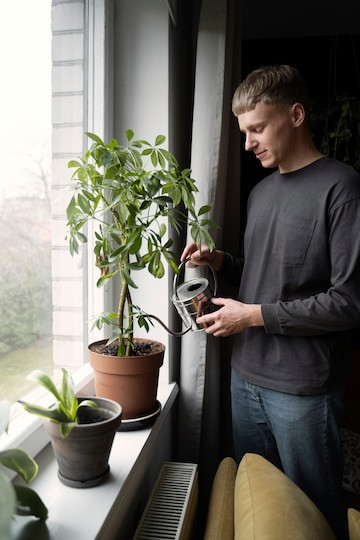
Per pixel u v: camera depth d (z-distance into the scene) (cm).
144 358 112
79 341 137
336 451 130
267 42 282
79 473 87
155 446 146
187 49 199
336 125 260
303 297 129
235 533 88
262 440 148
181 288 131
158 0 144
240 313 125
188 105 203
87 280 141
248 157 274
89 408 93
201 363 157
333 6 265
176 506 103
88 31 136
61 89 120
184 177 112
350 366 247
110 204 102
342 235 119
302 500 93
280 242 131
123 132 148
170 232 159
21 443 92
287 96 124
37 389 110
